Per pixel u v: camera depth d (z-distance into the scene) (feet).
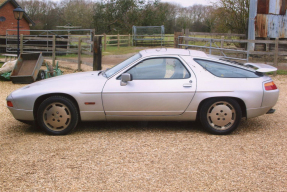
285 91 29.71
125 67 16.80
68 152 13.97
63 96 16.37
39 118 16.35
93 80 16.80
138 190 10.53
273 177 11.53
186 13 125.08
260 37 51.39
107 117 16.61
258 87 16.42
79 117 16.79
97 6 132.87
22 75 33.06
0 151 14.14
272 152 14.02
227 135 16.51
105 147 14.60
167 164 12.62
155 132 16.99
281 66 44.27
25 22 102.73
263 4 50.21
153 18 131.44
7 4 95.04
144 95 16.22
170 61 16.85
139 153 13.82
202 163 12.75
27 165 12.55
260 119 19.99
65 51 47.70
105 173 11.81
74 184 10.95
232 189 10.62
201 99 16.22
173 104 16.30
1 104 24.31
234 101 16.25
